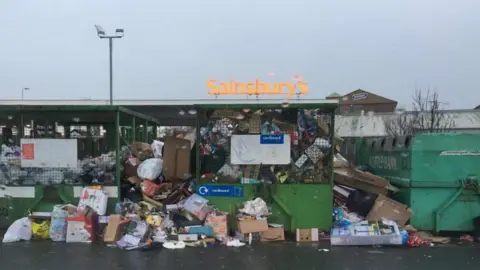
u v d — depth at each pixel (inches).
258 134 273.1
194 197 270.5
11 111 274.1
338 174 300.8
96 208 265.1
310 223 269.7
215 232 256.5
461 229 267.0
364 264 213.2
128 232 251.1
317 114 273.3
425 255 229.6
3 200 278.4
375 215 270.7
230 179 273.4
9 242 254.4
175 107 676.7
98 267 206.4
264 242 257.8
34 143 278.8
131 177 298.7
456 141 267.9
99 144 283.7
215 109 273.3
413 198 271.0
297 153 273.4
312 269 204.8
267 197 270.7
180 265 209.9
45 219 269.3
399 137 298.4
